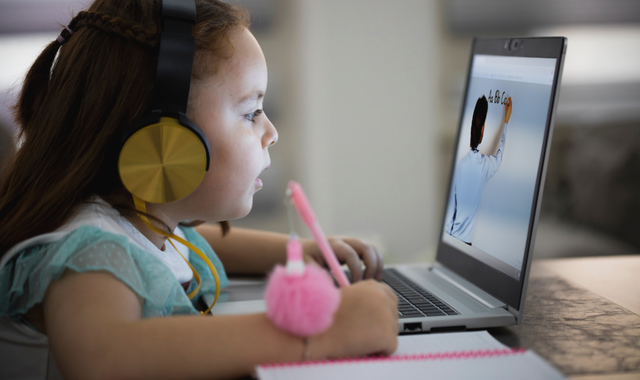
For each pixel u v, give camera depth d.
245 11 0.79
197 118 0.70
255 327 0.55
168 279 0.65
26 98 0.76
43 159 0.70
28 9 2.23
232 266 0.99
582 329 0.72
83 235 0.62
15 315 0.67
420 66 2.48
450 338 0.66
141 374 0.53
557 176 2.69
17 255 0.66
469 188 0.93
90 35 0.69
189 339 0.54
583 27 2.63
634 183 2.68
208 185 0.72
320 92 2.47
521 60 0.82
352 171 2.52
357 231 2.54
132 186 0.64
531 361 0.55
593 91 2.69
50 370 0.68
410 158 2.53
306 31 2.44
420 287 0.88
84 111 0.68
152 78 0.68
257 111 0.75
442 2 2.47
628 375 0.58
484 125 0.90
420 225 2.56
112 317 0.55
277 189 2.50
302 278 0.54
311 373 0.52
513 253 0.76
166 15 0.66
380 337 0.56
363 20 2.44
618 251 2.39
